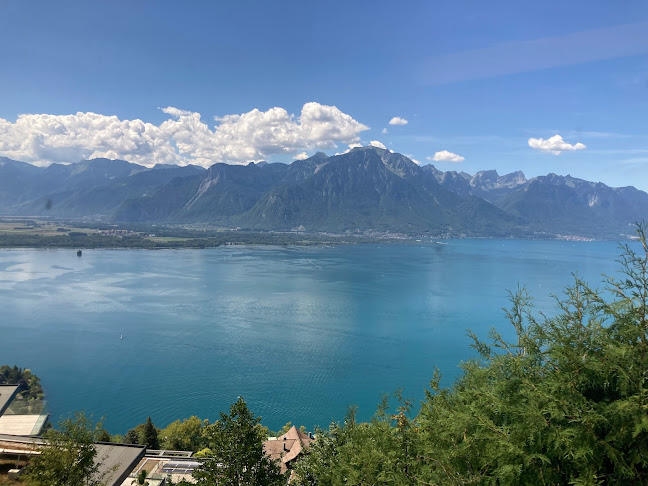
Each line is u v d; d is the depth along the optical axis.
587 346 18.23
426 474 21.02
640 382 15.78
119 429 82.19
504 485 17.20
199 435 72.62
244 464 25.80
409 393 95.56
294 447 64.94
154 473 50.16
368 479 24.19
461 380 28.66
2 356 113.56
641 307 16.97
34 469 25.94
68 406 89.38
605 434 16.48
